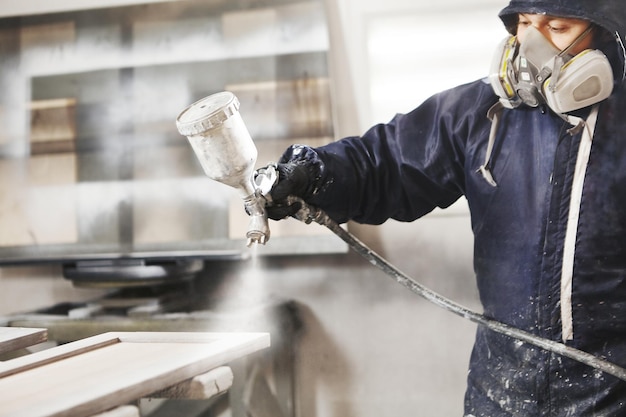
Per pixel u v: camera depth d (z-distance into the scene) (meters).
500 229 1.48
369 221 1.65
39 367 1.16
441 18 2.36
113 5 2.53
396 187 1.63
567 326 1.38
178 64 2.51
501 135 1.49
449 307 1.50
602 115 1.36
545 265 1.40
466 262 2.40
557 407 1.37
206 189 2.51
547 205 1.40
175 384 1.07
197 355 1.11
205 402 2.32
